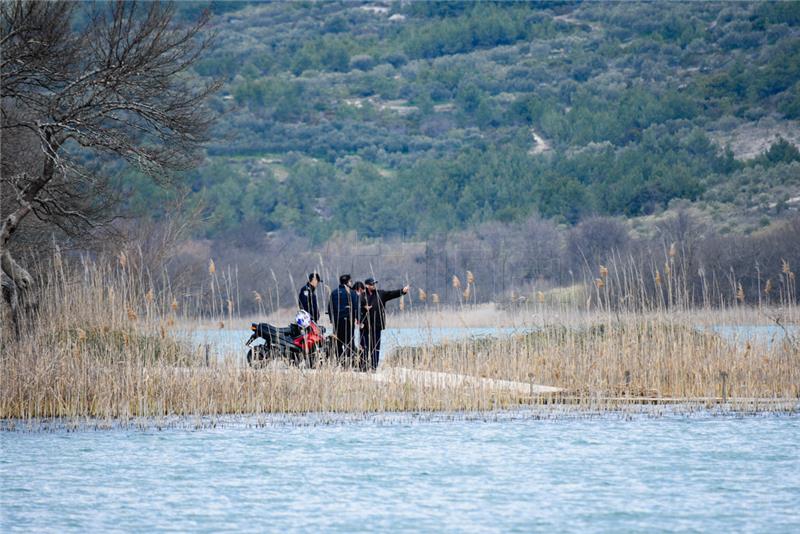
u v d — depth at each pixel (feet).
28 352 220.02
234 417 217.97
